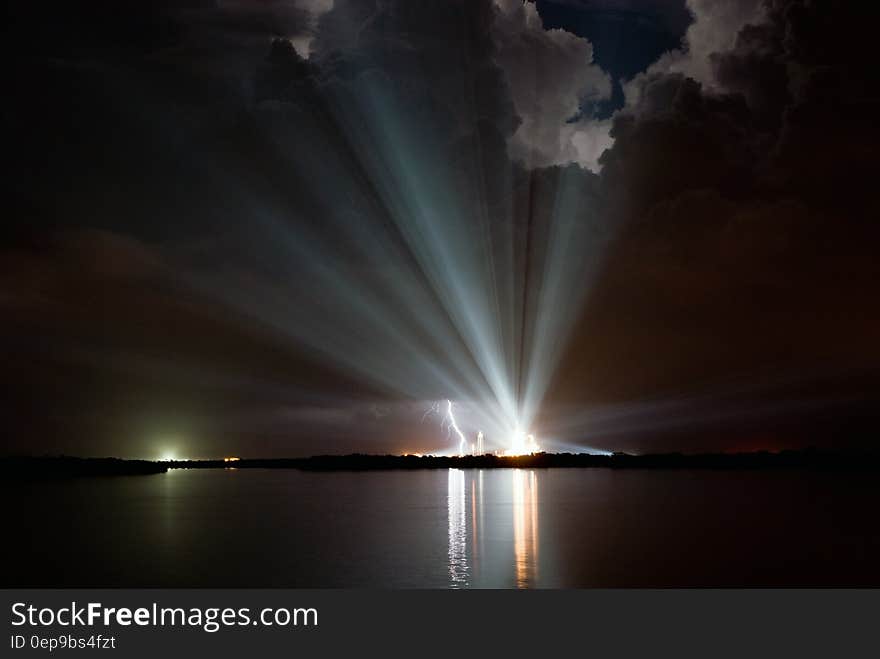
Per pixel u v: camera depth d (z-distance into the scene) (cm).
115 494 5356
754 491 5072
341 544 3062
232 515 4016
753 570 2519
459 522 3675
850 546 2920
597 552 2836
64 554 2880
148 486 6156
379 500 4806
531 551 2869
